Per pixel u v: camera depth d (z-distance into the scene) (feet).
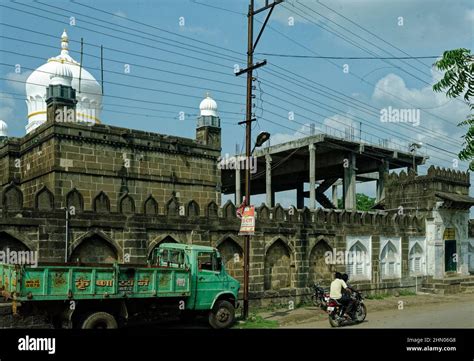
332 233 69.46
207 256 44.65
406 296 76.59
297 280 63.82
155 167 67.92
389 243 78.59
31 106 85.51
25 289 33.40
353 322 50.31
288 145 114.21
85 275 36.22
